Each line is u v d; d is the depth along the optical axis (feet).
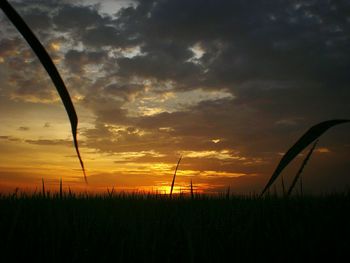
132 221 6.79
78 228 6.39
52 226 5.64
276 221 6.51
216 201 9.70
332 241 5.51
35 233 5.90
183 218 7.10
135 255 5.19
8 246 4.96
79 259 4.99
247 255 5.13
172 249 5.32
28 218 7.07
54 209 7.63
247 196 9.66
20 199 8.39
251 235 5.63
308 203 8.49
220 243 5.36
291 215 7.09
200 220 6.74
